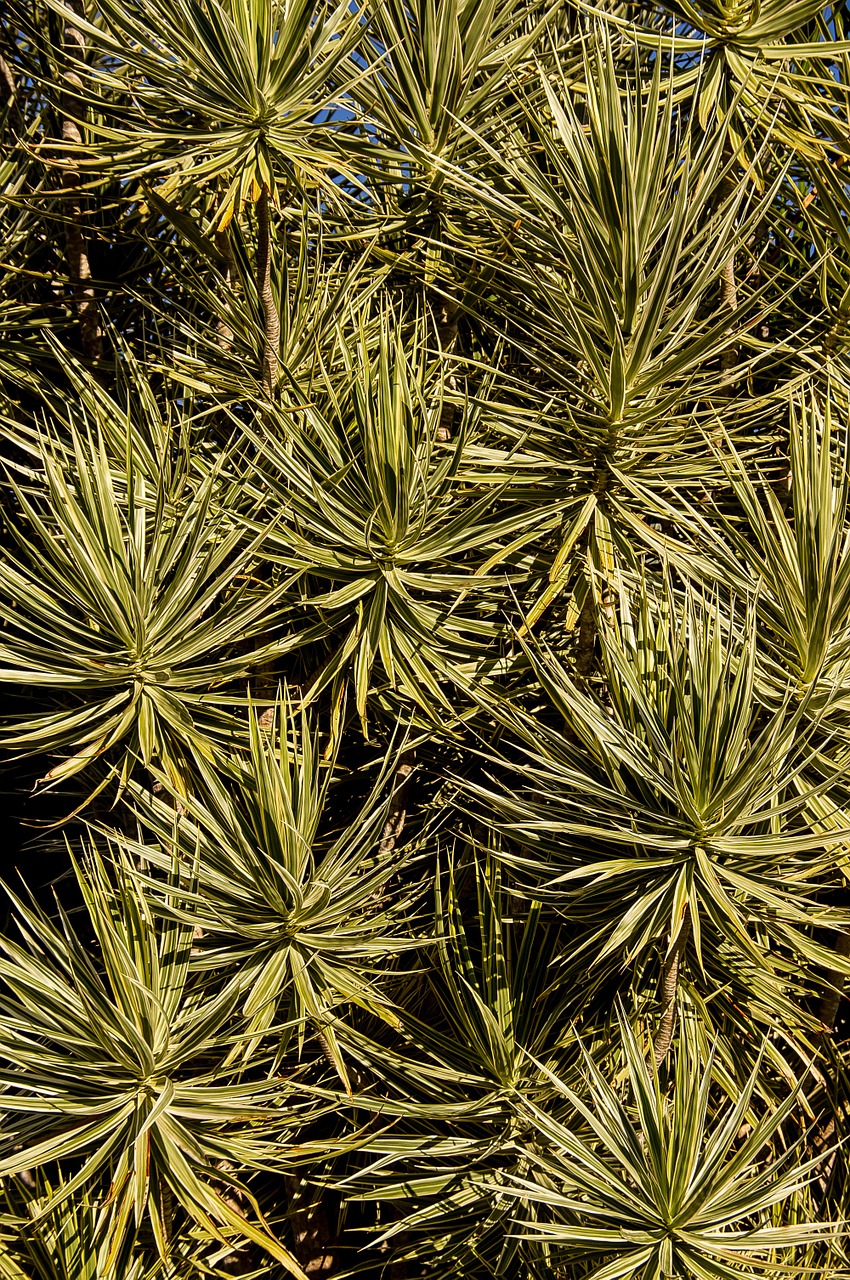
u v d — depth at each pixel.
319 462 5.68
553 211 5.47
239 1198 6.05
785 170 5.56
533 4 5.98
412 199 6.07
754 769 5.14
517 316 5.64
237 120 5.48
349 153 5.88
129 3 5.43
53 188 6.15
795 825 5.58
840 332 5.88
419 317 5.98
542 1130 5.27
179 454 6.00
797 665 5.45
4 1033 5.42
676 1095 5.17
